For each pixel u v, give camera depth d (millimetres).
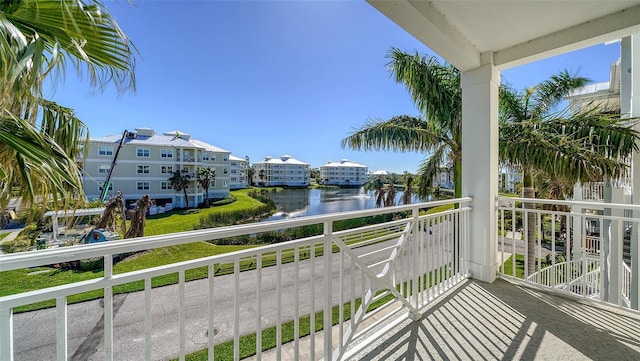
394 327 2090
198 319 3727
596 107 4062
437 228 2613
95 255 917
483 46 2850
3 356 779
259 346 1332
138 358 3002
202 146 34094
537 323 2139
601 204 2379
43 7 1055
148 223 21922
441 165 5707
